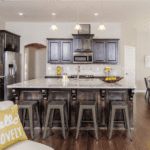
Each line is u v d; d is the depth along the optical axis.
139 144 2.24
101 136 2.50
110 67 5.72
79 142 2.30
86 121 2.80
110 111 2.69
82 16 4.91
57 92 2.81
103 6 4.05
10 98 4.93
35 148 1.32
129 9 4.25
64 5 4.01
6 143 1.29
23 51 5.82
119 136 2.51
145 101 5.00
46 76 5.47
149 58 6.64
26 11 4.50
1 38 4.78
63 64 5.81
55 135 2.55
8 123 1.36
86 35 5.19
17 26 5.77
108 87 2.46
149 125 2.98
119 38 5.64
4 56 4.76
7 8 4.26
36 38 5.79
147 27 6.12
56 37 5.76
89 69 5.79
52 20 5.42
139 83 6.77
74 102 2.80
